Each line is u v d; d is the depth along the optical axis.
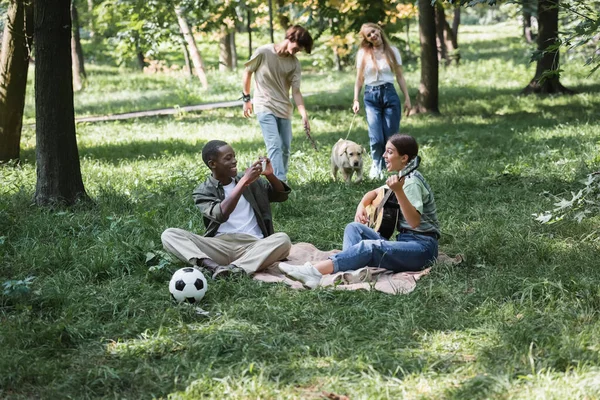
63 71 8.48
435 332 4.90
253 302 5.48
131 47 28.03
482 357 4.41
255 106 9.48
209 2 23.11
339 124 17.44
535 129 14.70
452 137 13.86
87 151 13.79
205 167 10.37
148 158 12.98
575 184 9.13
